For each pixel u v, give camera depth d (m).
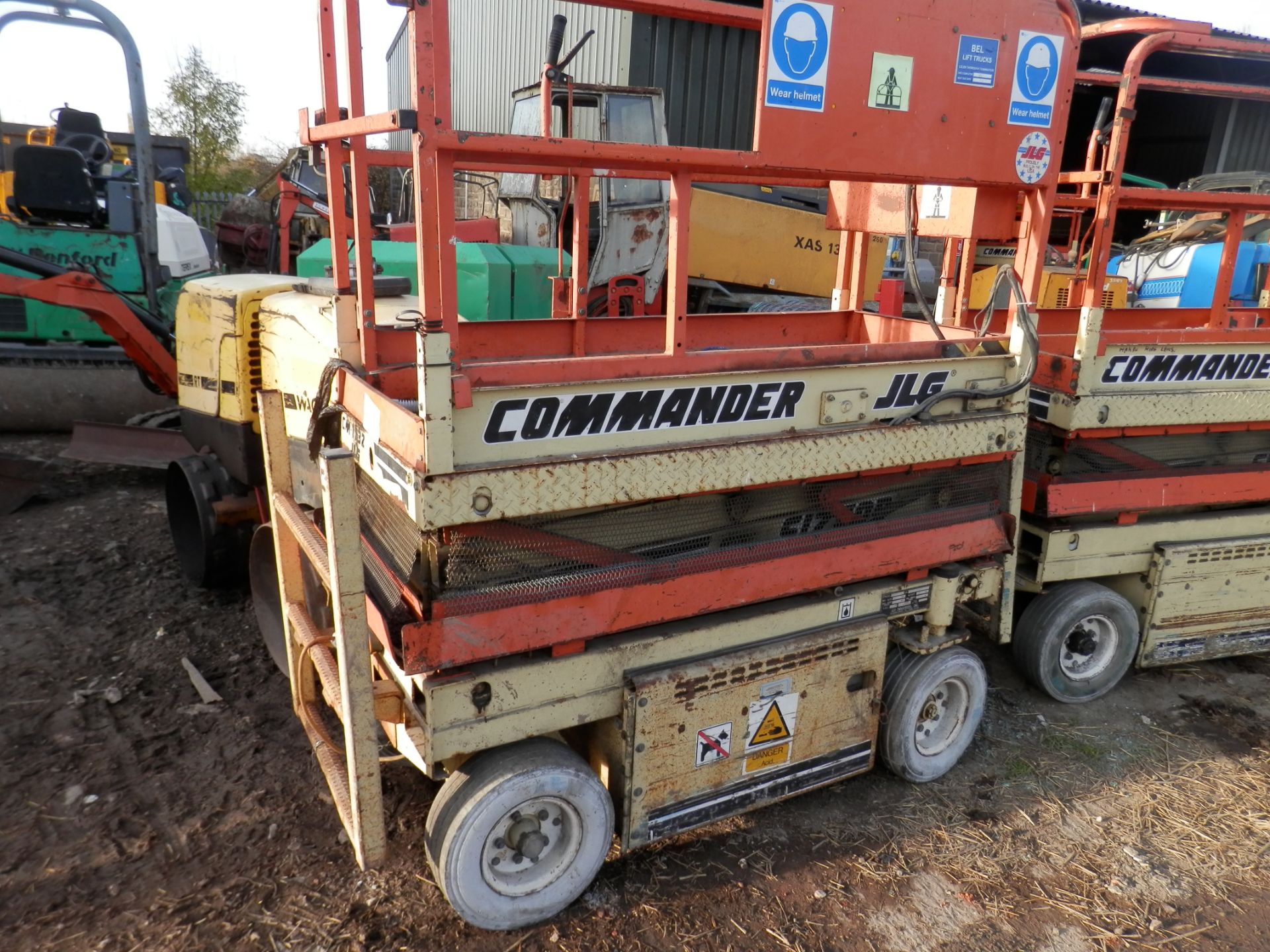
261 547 4.04
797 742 2.89
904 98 2.53
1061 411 3.47
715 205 7.63
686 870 2.78
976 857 2.90
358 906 2.59
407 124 1.93
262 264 8.65
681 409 2.45
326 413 2.80
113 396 6.98
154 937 2.45
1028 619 3.79
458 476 2.12
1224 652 4.10
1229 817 3.16
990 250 8.83
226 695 3.71
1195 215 7.07
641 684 2.51
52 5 5.16
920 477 2.97
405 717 2.41
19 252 5.66
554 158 2.16
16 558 4.95
